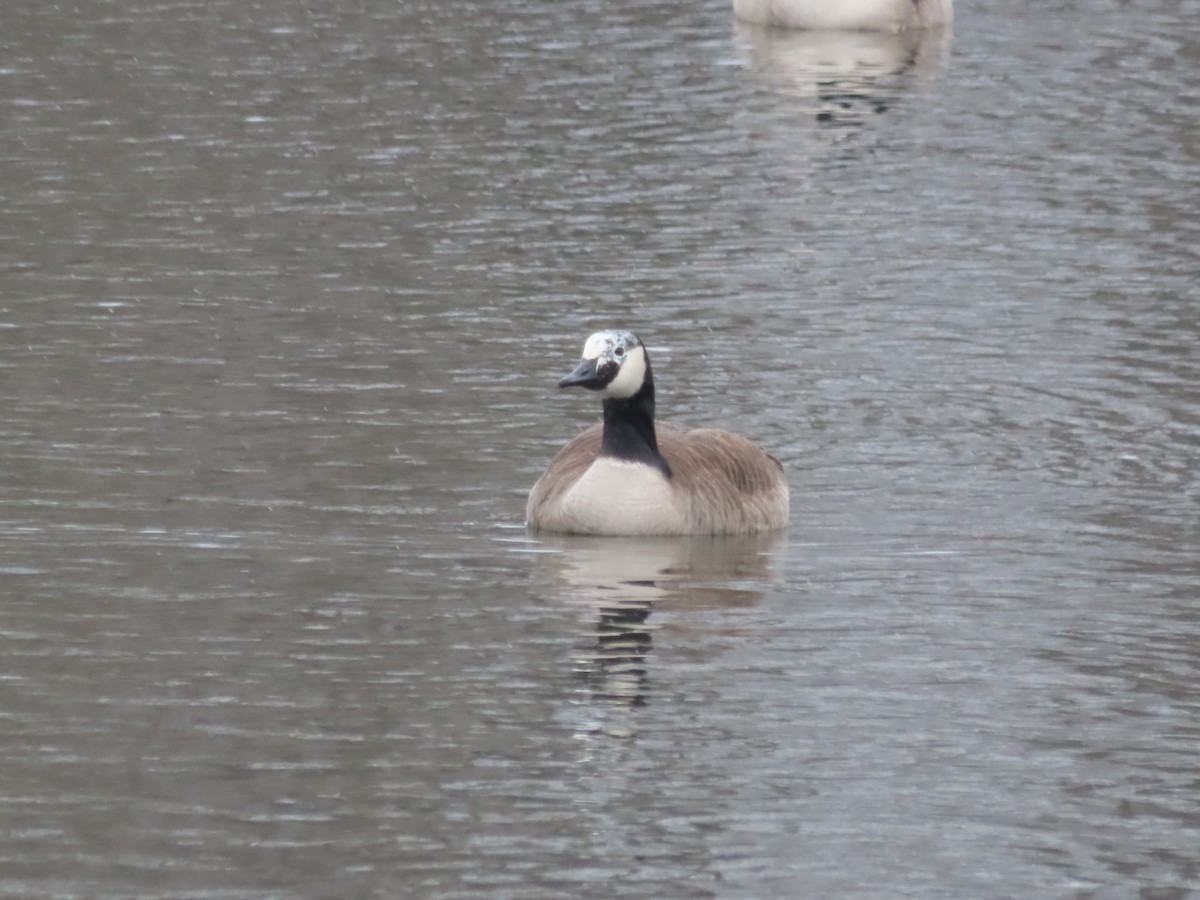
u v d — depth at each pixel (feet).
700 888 34.88
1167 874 35.60
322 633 46.55
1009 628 47.39
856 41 125.70
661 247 83.61
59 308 73.92
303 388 65.82
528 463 59.93
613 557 52.54
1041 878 35.40
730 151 99.09
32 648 45.32
